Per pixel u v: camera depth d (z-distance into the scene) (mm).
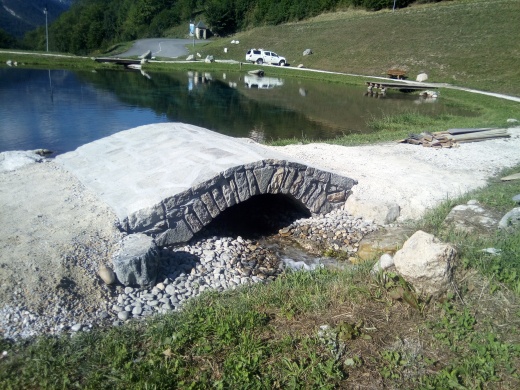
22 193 8156
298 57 50781
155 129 10469
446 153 13477
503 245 5941
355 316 5012
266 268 7477
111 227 6988
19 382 4285
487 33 40844
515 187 9305
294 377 4230
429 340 4617
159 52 60062
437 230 7547
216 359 4547
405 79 39531
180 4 80688
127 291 6145
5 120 18781
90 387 4215
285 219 9148
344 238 8320
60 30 83812
